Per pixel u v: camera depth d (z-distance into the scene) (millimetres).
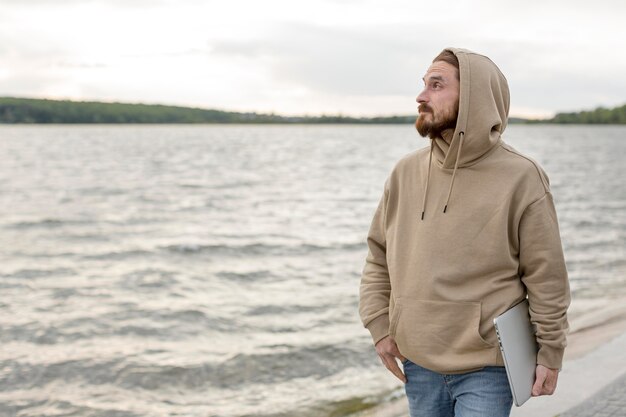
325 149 99875
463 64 2070
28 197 28844
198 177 42438
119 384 6125
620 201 25391
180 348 7188
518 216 2072
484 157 2125
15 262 13438
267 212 23719
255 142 135750
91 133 197125
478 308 2094
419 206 2240
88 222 20703
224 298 9828
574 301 9203
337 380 6004
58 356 6934
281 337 7504
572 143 118812
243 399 5664
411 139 167500
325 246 15438
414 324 2188
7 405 5613
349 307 9008
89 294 10266
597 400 3842
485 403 2117
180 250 14961
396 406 5211
